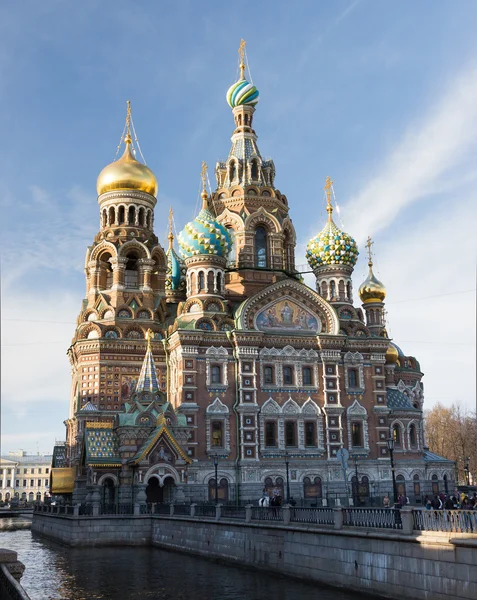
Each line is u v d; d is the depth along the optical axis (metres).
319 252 84.56
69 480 77.44
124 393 76.81
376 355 78.62
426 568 29.28
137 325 79.25
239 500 69.06
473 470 124.50
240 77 93.12
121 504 62.28
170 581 39.44
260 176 88.50
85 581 40.22
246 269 82.19
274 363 74.31
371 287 91.44
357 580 33.47
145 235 85.75
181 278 94.12
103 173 87.50
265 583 37.53
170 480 66.69
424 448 93.06
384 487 75.31
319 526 36.84
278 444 72.12
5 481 189.62
